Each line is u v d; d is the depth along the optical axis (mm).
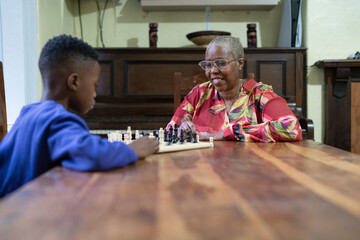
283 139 1585
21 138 936
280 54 3209
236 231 425
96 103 3176
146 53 3174
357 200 570
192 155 1119
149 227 439
